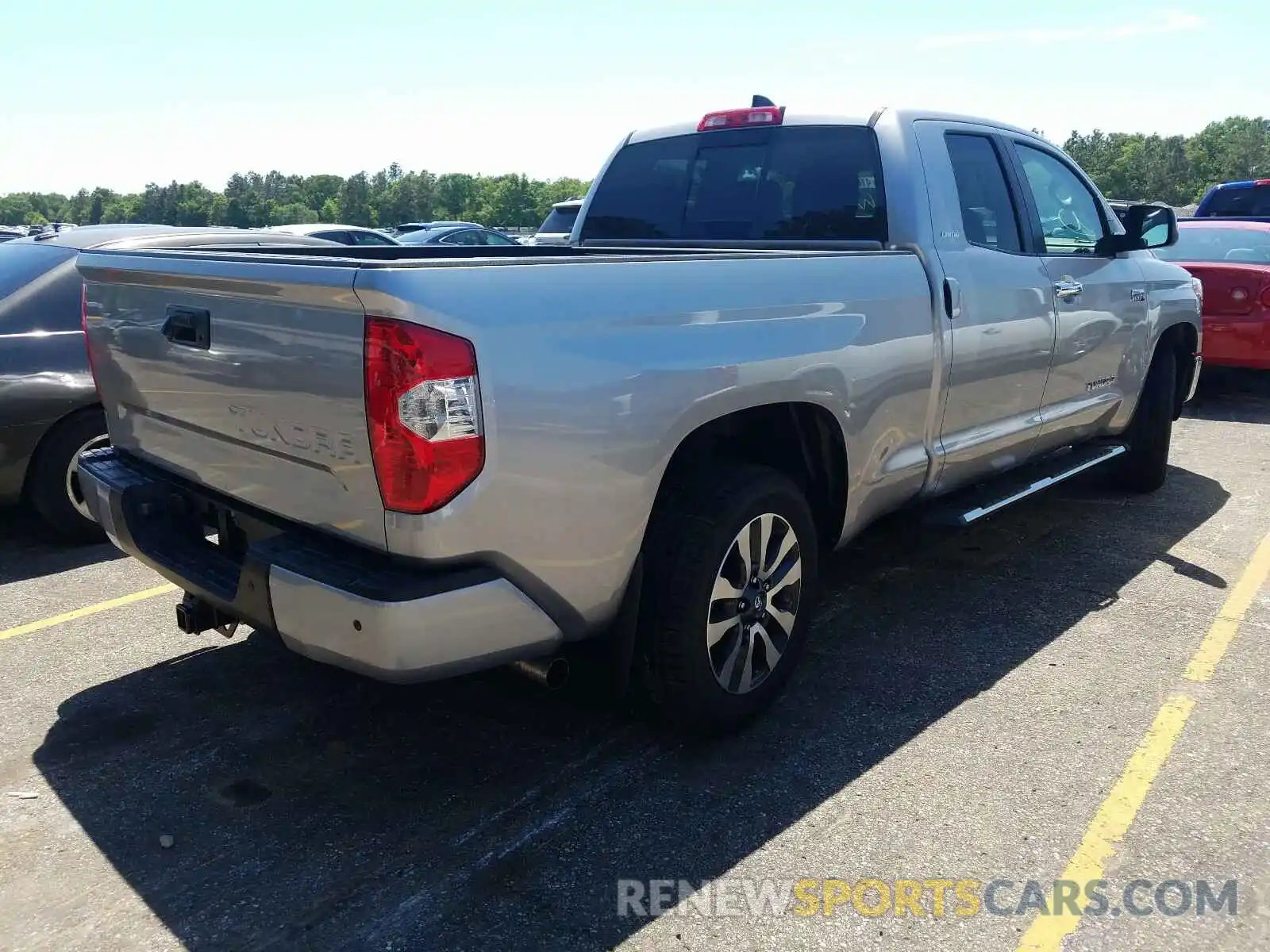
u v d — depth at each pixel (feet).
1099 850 9.06
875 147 13.38
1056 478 15.87
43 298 16.52
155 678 12.37
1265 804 9.77
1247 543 17.43
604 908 8.29
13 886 8.55
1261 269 28.99
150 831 9.34
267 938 7.96
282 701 11.80
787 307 10.53
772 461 11.84
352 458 8.16
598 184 16.65
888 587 15.35
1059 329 15.34
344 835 9.29
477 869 8.80
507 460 8.13
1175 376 20.01
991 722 11.29
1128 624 13.98
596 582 9.09
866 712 11.53
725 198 15.02
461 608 8.16
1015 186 15.01
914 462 12.84
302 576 8.30
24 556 16.88
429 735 11.03
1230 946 7.90
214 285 8.97
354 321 7.87
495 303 8.07
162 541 10.46
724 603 10.31
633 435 8.95
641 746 10.81
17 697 11.90
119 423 11.27
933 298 12.64
